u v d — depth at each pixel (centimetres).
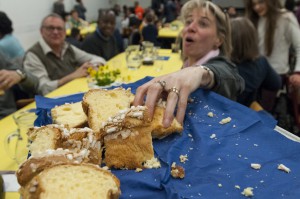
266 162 74
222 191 64
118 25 688
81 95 120
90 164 58
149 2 1223
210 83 117
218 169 71
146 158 74
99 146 71
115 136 74
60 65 286
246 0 295
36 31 676
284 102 248
